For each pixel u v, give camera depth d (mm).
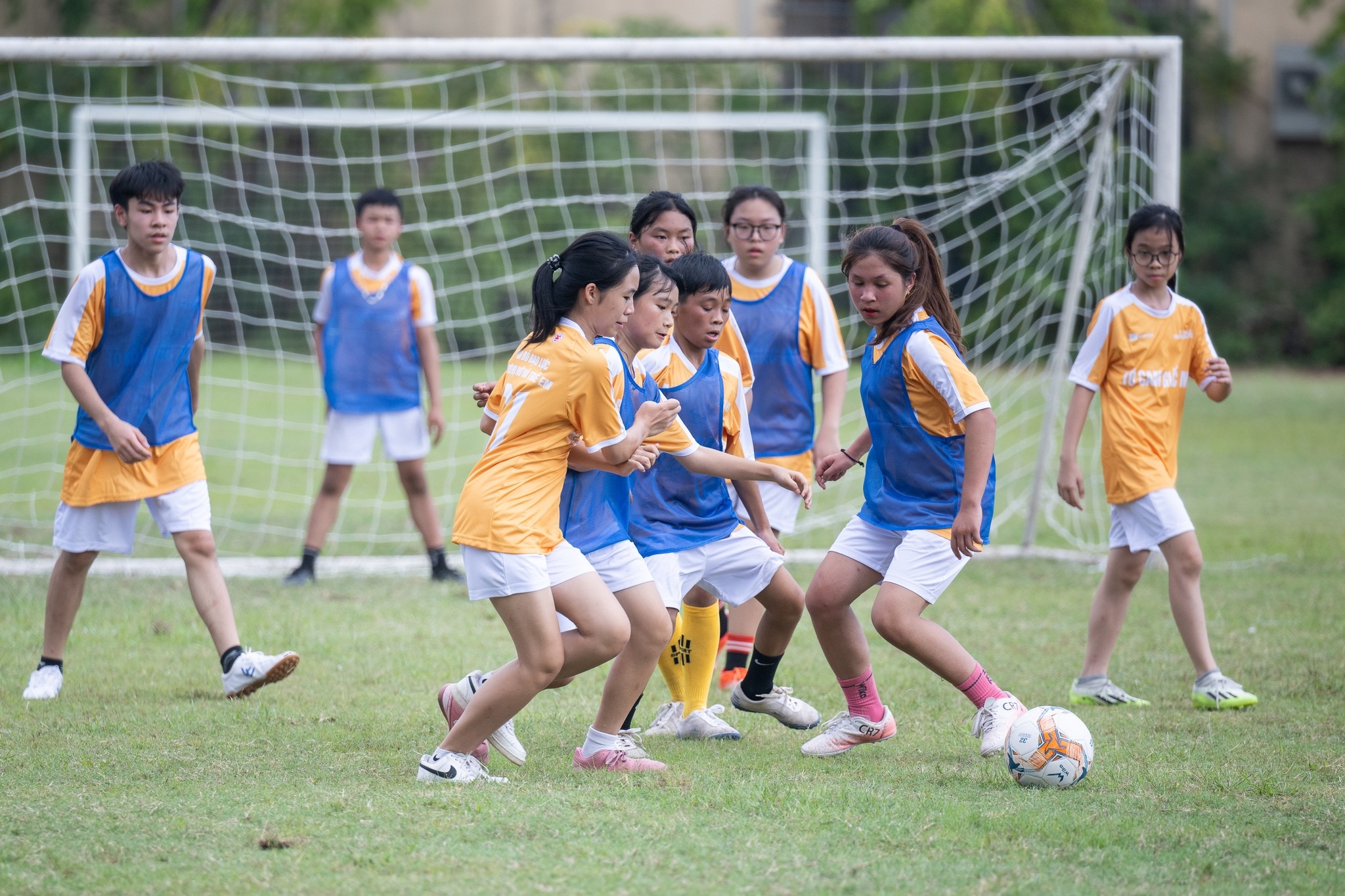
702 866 10461
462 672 18312
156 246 16203
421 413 25812
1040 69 67938
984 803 12297
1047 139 70500
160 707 16094
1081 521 33438
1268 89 83250
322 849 10734
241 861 10477
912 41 26078
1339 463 41594
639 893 9891
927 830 11398
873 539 14422
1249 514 32812
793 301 18484
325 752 14117
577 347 12336
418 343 25781
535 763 13891
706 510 14891
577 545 13305
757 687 15516
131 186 15977
